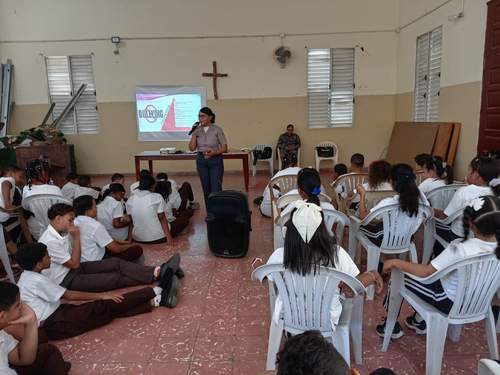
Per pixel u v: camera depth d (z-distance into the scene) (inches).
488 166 102.8
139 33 305.6
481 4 192.2
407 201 100.8
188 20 304.2
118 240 151.3
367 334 91.6
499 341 86.4
